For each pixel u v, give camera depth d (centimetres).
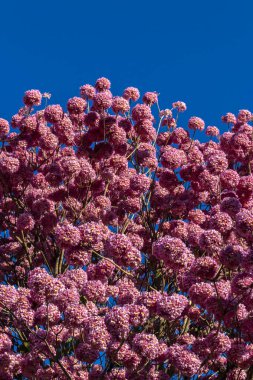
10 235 1012
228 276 755
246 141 1012
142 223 1080
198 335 812
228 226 663
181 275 711
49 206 939
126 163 999
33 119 972
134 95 1084
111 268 715
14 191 1005
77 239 679
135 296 676
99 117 991
